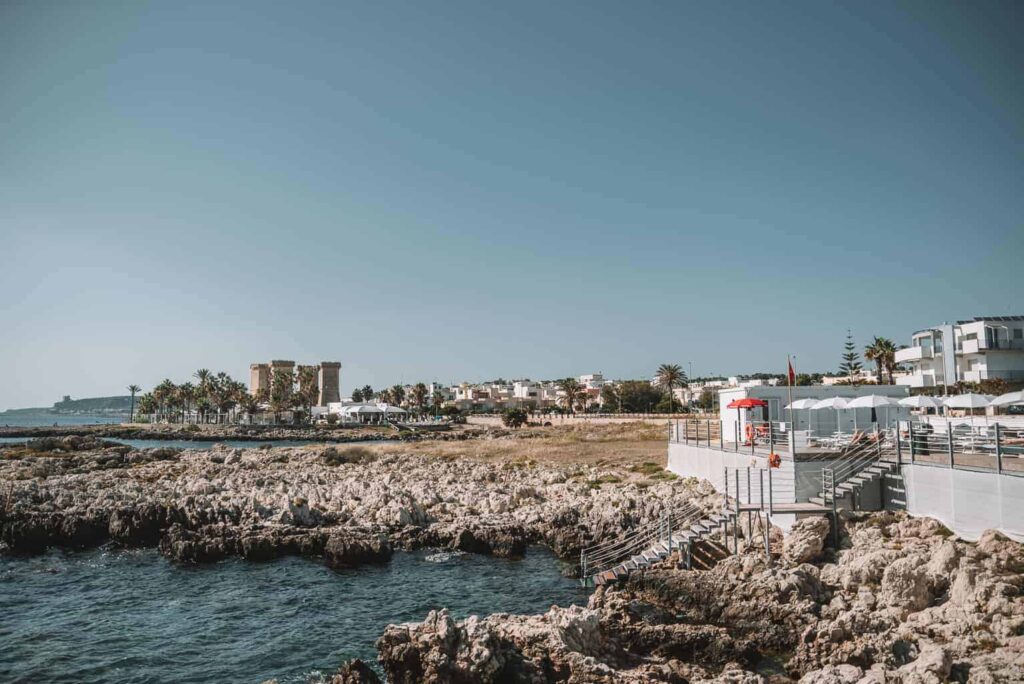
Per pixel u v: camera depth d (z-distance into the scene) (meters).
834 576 24.11
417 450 87.62
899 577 21.56
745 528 31.33
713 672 19.48
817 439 36.84
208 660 23.00
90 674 21.94
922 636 19.23
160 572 33.25
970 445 29.86
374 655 23.27
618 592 26.16
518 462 67.38
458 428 160.25
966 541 24.59
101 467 69.88
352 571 33.34
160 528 39.03
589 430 114.38
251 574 32.81
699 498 38.38
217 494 47.50
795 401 39.28
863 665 18.52
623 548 33.81
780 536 29.31
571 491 47.97
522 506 44.03
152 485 51.31
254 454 85.81
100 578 32.28
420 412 198.38
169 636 25.09
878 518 27.53
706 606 23.77
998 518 23.41
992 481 23.69
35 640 24.75
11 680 21.52
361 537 35.97
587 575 31.22
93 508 40.12
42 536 37.44
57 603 28.73
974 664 16.95
